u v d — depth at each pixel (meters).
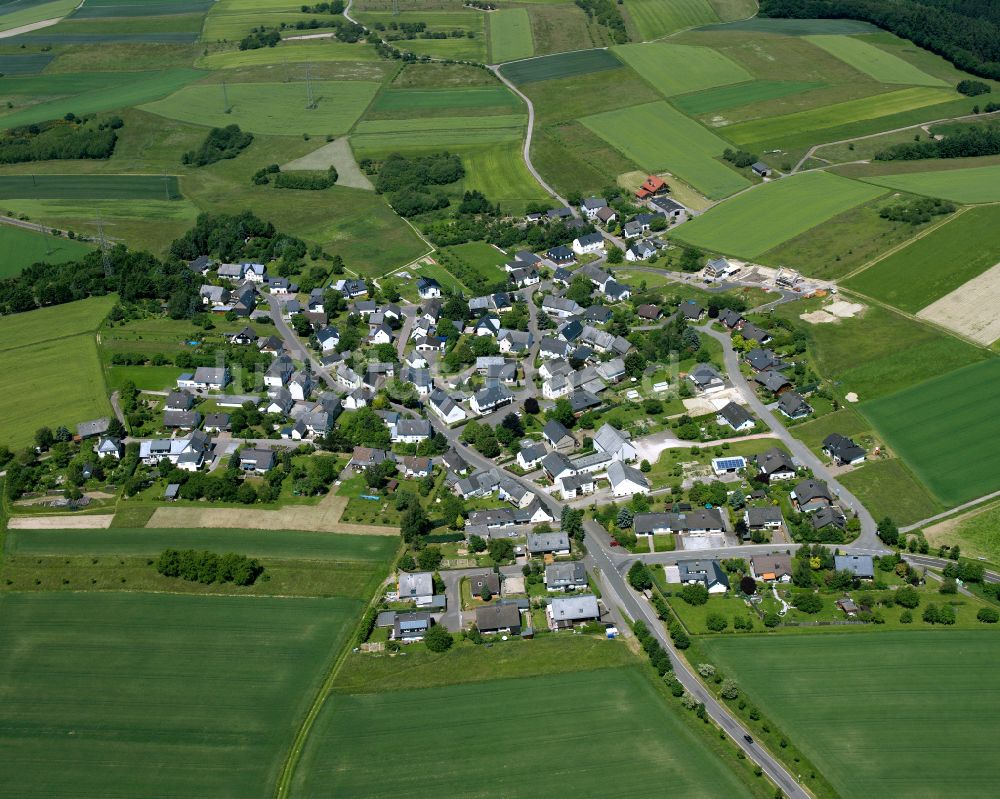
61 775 138.62
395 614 163.38
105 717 147.12
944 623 155.88
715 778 132.38
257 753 140.50
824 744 136.38
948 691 143.50
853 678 146.50
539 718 143.25
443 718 144.38
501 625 159.00
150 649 159.00
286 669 154.38
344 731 143.12
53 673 155.00
